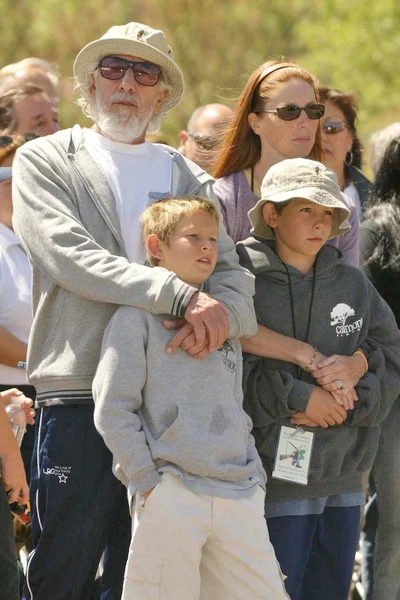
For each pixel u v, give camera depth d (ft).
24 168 50.03
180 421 45.60
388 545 60.44
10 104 70.28
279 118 56.24
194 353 46.52
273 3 161.89
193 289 46.98
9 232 58.44
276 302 52.60
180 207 48.29
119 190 50.65
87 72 52.95
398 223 61.36
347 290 53.42
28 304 57.36
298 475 51.34
